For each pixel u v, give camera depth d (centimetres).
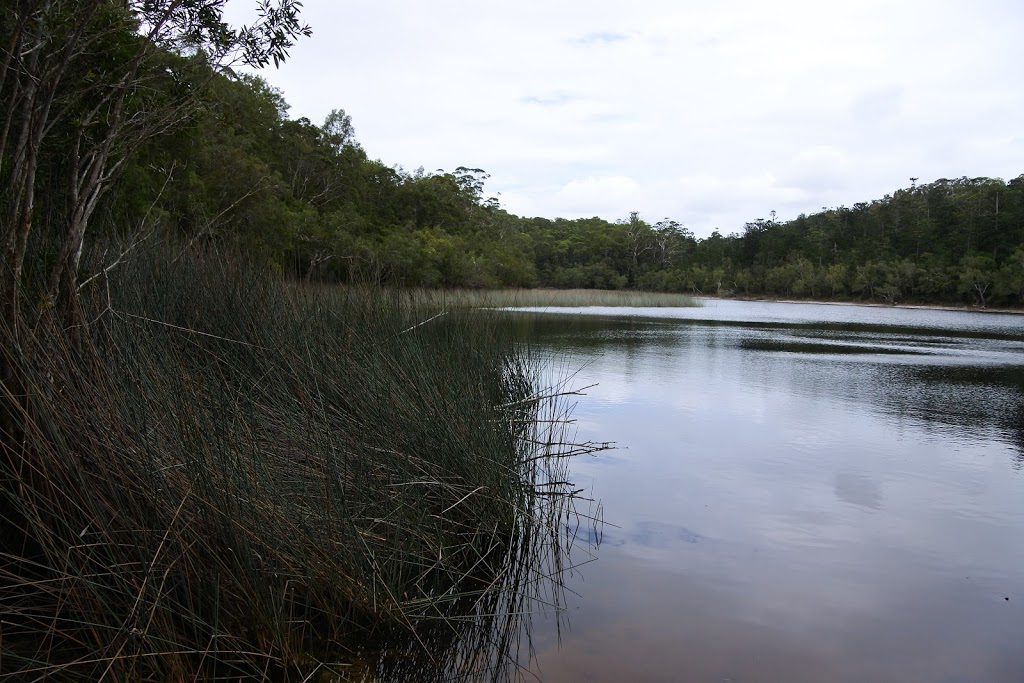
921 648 248
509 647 243
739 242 8656
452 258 2819
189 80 377
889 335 1956
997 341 1773
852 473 480
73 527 220
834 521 382
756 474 475
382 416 365
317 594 249
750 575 310
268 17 322
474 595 284
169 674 197
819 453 536
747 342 1562
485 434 398
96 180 281
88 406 238
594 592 291
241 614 222
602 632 256
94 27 321
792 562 325
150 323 341
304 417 335
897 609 279
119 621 193
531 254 5622
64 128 344
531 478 452
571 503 410
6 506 231
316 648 235
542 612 272
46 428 226
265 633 222
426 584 294
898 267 5947
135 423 244
